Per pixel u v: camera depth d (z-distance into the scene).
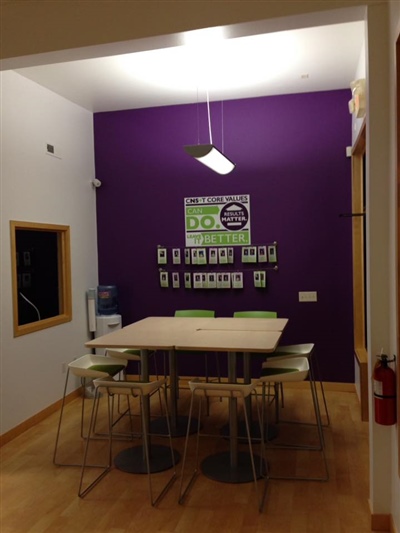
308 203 5.20
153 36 2.72
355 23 3.46
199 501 3.00
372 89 2.53
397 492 2.46
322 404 4.77
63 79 4.49
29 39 2.90
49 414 4.61
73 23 2.83
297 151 5.20
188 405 4.82
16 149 4.21
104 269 5.75
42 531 2.73
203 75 4.51
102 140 5.69
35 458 3.67
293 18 2.57
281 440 3.89
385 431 2.61
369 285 2.60
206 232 5.48
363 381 4.28
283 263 5.29
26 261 4.61
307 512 2.85
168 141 5.53
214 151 3.75
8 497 3.11
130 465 3.47
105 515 2.87
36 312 4.71
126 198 5.67
